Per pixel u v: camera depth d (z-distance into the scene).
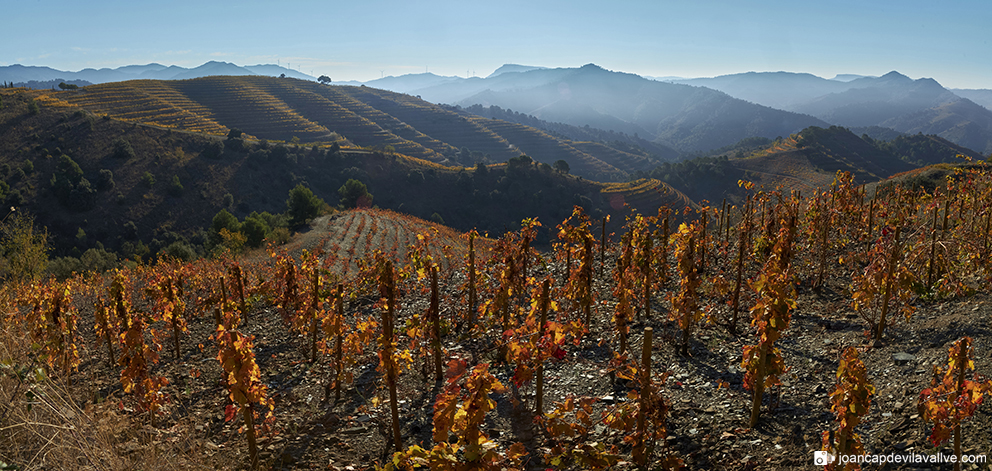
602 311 10.95
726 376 7.38
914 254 9.02
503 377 8.12
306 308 10.11
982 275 9.12
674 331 9.48
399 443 6.17
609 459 4.50
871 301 8.05
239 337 5.49
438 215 107.44
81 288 19.31
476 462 3.88
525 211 118.44
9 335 7.55
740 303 10.05
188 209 101.94
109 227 92.19
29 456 4.71
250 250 41.06
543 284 7.26
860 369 4.42
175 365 9.85
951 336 7.00
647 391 5.13
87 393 8.28
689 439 5.81
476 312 11.57
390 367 6.03
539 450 5.90
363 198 86.44
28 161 99.12
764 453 5.32
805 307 9.91
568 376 7.95
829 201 13.47
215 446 6.34
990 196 12.07
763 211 11.79
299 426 6.96
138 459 5.42
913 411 5.38
